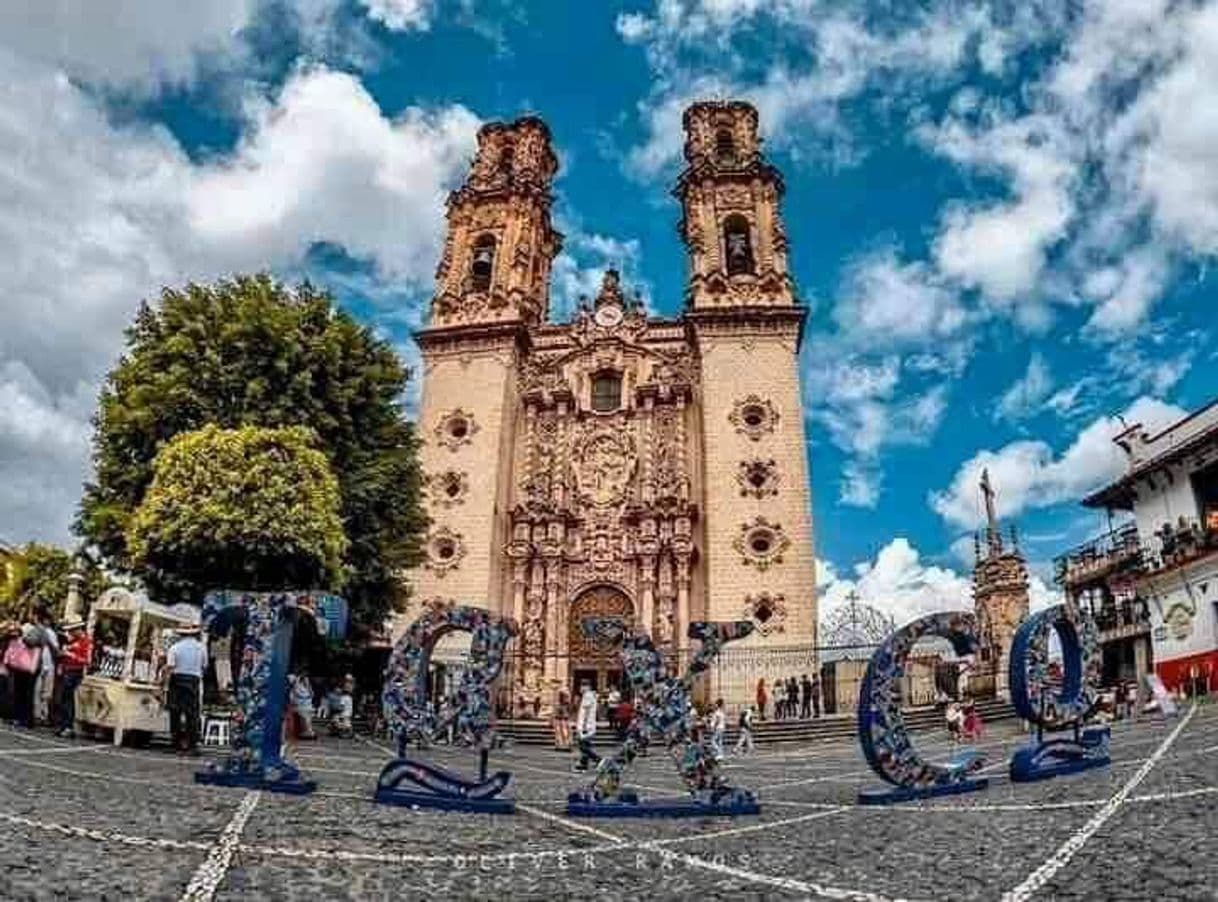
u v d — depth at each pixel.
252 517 20.41
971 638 10.67
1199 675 28.17
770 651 33.88
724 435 37.69
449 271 44.22
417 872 5.43
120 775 9.77
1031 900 4.54
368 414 26.39
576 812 8.80
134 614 18.20
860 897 4.82
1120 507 36.41
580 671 36.28
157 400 23.11
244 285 25.59
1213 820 6.28
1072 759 10.98
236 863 5.30
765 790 12.29
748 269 42.44
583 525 38.62
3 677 16.05
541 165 48.03
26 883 4.34
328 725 24.47
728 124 46.88
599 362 41.44
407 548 26.66
